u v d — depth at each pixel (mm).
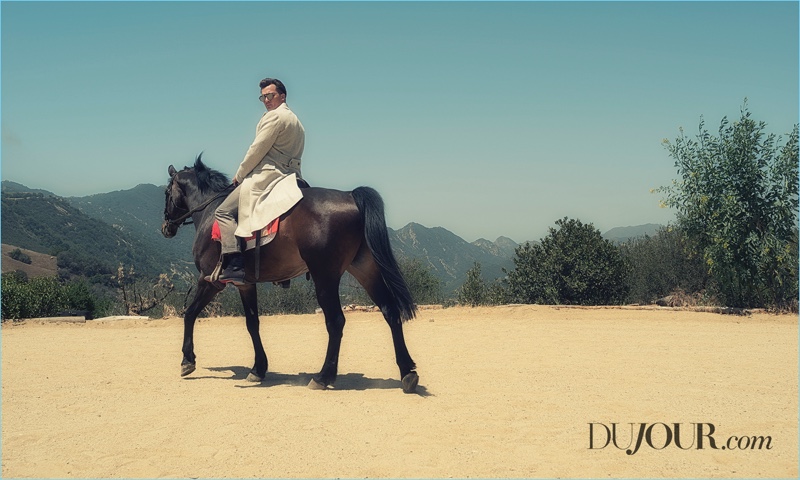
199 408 6344
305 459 4828
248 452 4992
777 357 9500
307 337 12531
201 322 15484
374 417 5980
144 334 13172
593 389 7184
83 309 19109
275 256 7254
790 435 5426
